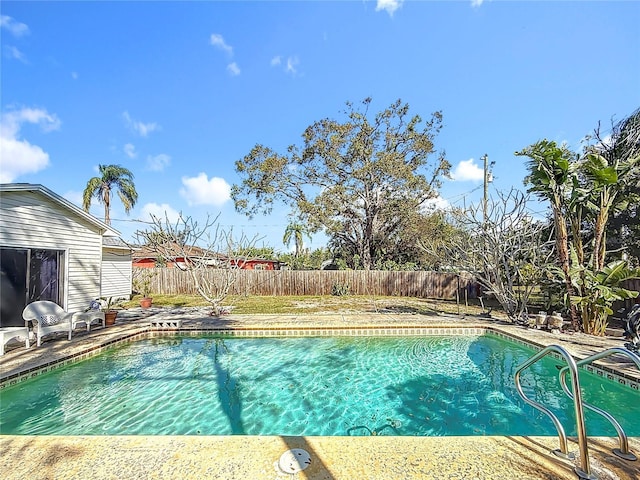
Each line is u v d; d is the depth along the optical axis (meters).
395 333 9.03
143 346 8.02
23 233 7.75
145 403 4.98
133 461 2.37
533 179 8.66
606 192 8.02
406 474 2.20
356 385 5.74
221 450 2.50
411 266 21.61
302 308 12.91
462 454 2.43
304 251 33.59
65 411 4.69
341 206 21.94
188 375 6.14
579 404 2.21
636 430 4.12
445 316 10.84
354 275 19.50
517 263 9.60
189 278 19.00
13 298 7.58
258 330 8.89
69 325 7.44
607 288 7.54
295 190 23.89
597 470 2.23
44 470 2.28
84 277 9.66
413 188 21.31
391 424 4.43
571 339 7.36
